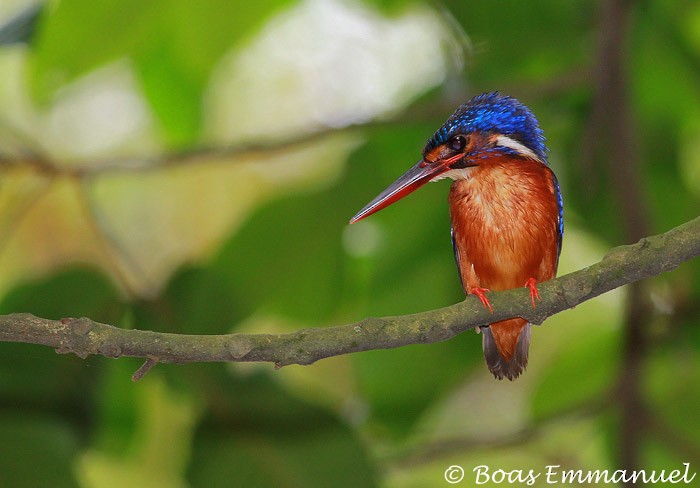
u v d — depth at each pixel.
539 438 11.05
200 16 10.67
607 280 6.38
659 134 11.86
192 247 14.18
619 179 10.39
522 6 11.53
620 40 10.34
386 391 10.60
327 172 12.94
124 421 9.70
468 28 11.69
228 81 13.38
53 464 8.82
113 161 9.67
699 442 11.33
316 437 8.98
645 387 10.86
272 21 11.35
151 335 5.85
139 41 9.94
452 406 14.20
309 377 12.98
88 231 13.66
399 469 10.66
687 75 11.84
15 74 12.55
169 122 11.59
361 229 10.82
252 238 10.07
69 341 5.75
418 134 11.12
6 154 9.24
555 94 11.50
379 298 10.77
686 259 6.29
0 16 11.69
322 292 10.30
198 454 8.88
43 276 8.81
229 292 9.30
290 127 13.57
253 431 8.93
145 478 11.73
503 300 6.45
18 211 9.38
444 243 10.87
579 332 11.95
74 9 9.35
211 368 9.00
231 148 10.16
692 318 11.05
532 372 13.86
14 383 8.95
